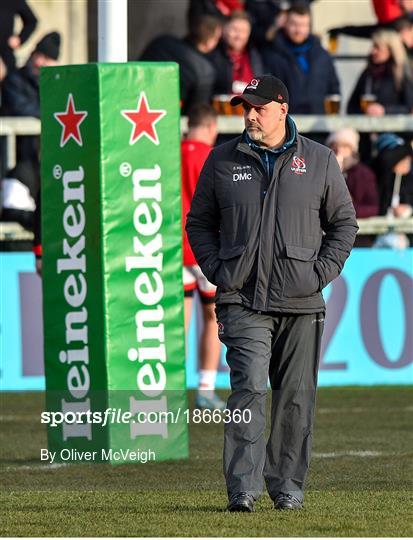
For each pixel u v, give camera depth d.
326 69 47.22
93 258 26.56
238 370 21.16
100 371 26.67
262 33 47.31
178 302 27.12
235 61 45.88
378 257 42.22
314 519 20.50
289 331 21.53
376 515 20.98
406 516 20.94
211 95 45.34
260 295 21.20
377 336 42.12
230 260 21.25
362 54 55.75
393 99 47.69
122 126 26.48
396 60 47.53
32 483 25.72
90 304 26.67
